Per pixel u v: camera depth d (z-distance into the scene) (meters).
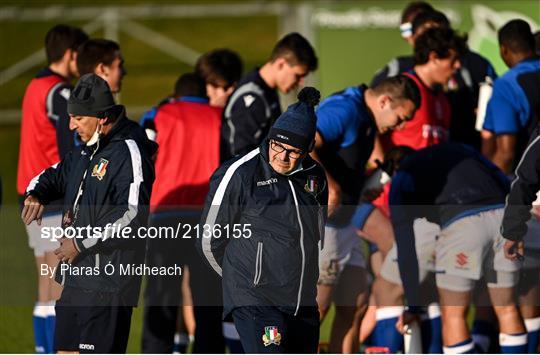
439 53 23.94
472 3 37.62
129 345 23.38
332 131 20.81
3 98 51.03
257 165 17.50
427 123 24.41
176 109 23.48
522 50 24.47
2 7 61.00
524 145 24.52
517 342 21.19
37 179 18.80
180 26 61.16
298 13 40.28
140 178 17.97
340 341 21.94
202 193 23.17
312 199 17.55
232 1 63.00
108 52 22.20
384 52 39.00
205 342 22.19
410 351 21.77
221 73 25.89
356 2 39.62
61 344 18.67
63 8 54.88
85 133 18.11
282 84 23.38
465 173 20.88
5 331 23.48
